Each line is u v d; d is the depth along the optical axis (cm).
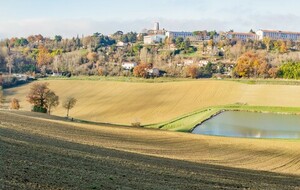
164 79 16738
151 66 19088
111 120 11475
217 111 11362
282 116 11181
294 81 15438
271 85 14188
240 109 11844
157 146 5569
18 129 4509
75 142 4344
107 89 14975
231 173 3716
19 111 8888
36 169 2439
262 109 11762
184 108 12369
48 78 18025
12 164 2439
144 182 2625
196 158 4838
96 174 2633
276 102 12625
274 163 5050
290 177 3972
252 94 13412
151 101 13175
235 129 9194
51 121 6725
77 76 18912
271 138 7750
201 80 15288
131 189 2366
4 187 1938
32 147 3181
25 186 2025
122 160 3425
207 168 3834
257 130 9181
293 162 5169
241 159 5175
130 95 13988
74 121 8269
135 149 4875
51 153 3091
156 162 3691
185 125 9469
